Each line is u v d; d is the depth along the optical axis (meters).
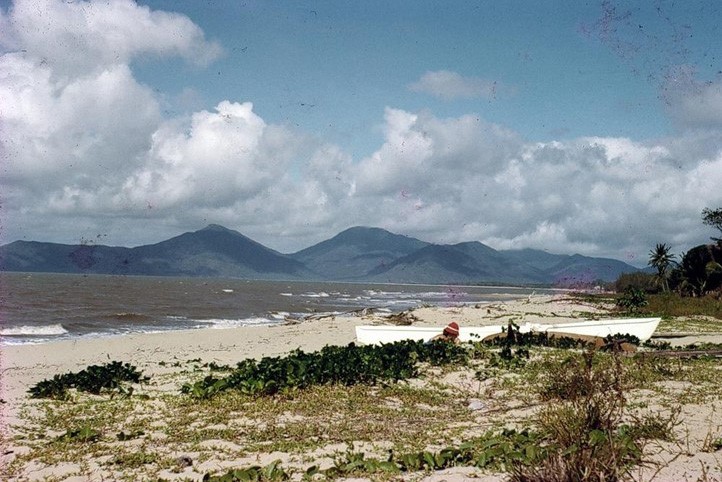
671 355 13.15
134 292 66.81
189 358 15.95
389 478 5.54
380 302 61.34
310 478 5.58
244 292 81.00
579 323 19.05
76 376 11.18
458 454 6.19
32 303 42.62
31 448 7.04
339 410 8.88
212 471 5.95
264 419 8.34
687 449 5.94
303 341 20.36
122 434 7.43
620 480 4.98
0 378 12.83
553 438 6.26
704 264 48.62
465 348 14.72
